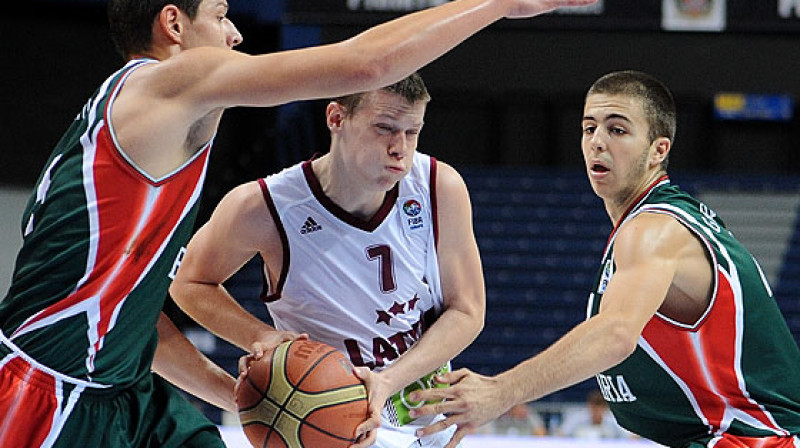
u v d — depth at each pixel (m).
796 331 14.06
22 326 3.13
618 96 3.76
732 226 15.79
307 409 3.32
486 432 9.39
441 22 2.92
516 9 3.02
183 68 3.00
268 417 3.38
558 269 14.84
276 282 3.86
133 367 3.33
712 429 3.59
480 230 15.41
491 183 16.36
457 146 17.70
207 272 3.85
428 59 2.92
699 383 3.55
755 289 3.54
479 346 13.61
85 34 15.19
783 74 17.50
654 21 8.70
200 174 3.22
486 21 2.99
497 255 15.01
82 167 3.07
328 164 3.69
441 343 3.70
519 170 16.73
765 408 3.53
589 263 14.92
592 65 17.42
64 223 3.07
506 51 17.52
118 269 3.12
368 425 3.32
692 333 3.50
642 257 3.41
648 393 3.69
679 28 8.72
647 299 3.31
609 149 3.75
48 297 3.10
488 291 14.42
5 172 14.64
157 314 3.33
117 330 3.20
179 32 3.23
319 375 3.36
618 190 3.81
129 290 3.16
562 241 15.27
